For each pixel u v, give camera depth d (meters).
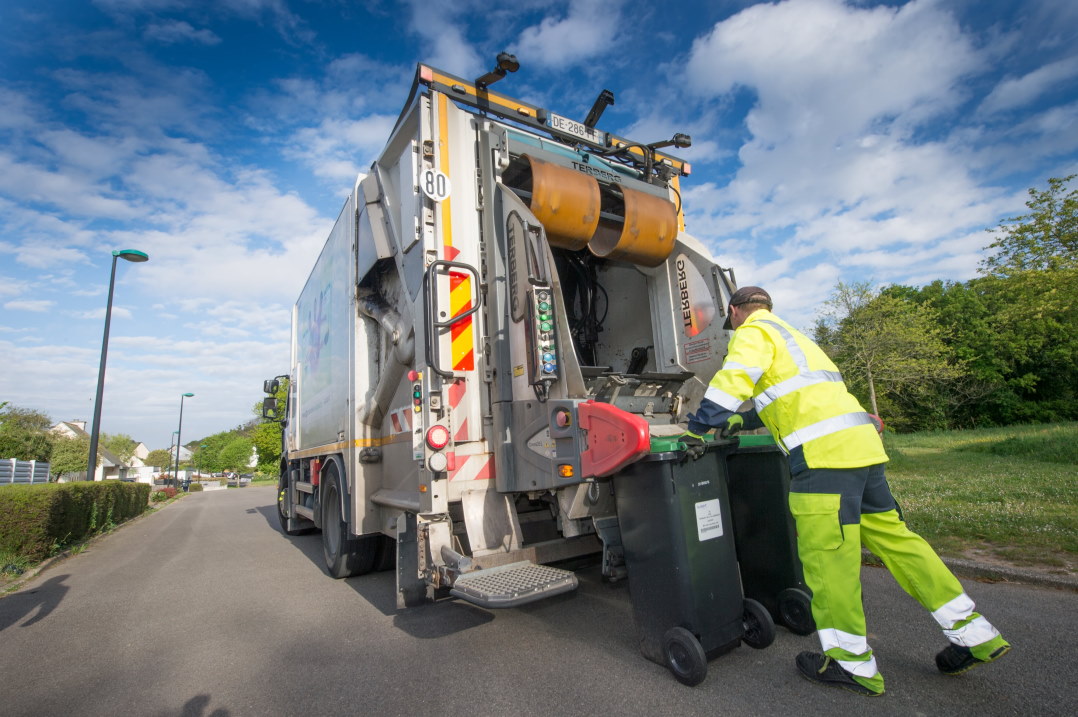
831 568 2.66
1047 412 30.39
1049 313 13.68
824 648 2.68
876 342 21.77
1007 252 13.59
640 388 4.25
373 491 4.88
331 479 5.74
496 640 3.57
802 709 2.50
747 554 3.61
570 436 3.08
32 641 4.12
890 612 3.65
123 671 3.43
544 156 4.14
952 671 2.73
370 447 4.91
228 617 4.48
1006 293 14.38
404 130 4.17
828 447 2.69
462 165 3.85
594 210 4.02
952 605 2.67
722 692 2.68
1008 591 3.96
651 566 2.88
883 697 2.57
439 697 2.82
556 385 3.24
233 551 8.00
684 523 2.78
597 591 4.52
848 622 2.62
